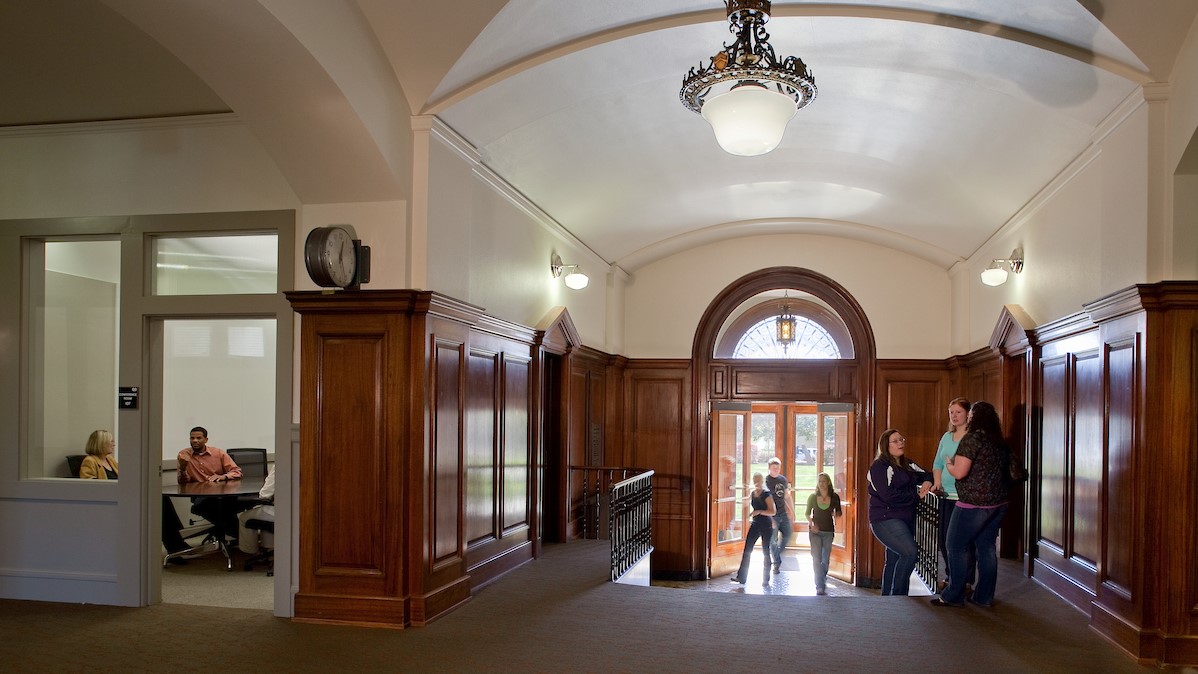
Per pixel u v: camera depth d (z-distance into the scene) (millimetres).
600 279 11320
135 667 4676
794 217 11344
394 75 5488
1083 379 6234
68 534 6277
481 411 6789
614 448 11945
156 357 6316
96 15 4758
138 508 6160
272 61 4656
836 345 13578
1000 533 8469
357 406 5535
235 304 6055
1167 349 4941
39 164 6422
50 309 6461
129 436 6207
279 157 5426
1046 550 7062
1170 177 5055
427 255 5660
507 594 6520
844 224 11242
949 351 11727
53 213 6383
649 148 8008
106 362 6371
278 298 5969
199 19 4316
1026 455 7621
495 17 5074
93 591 6203
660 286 12406
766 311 13930
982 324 10000
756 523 12039
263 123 5172
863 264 11953
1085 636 5441
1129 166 5375
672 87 6695
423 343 5527
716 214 10867
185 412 10055
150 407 6258
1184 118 4867
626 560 7797
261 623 5594
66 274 6469
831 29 5625
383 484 5480
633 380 12359
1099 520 5633
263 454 10055
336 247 5332
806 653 5059
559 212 8969
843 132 7785
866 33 5656
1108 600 5434
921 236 10695
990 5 5098
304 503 5582
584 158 7828
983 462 6078
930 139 7484
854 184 9398
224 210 6109
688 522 12094
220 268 6324
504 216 7531
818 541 11172
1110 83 5324
